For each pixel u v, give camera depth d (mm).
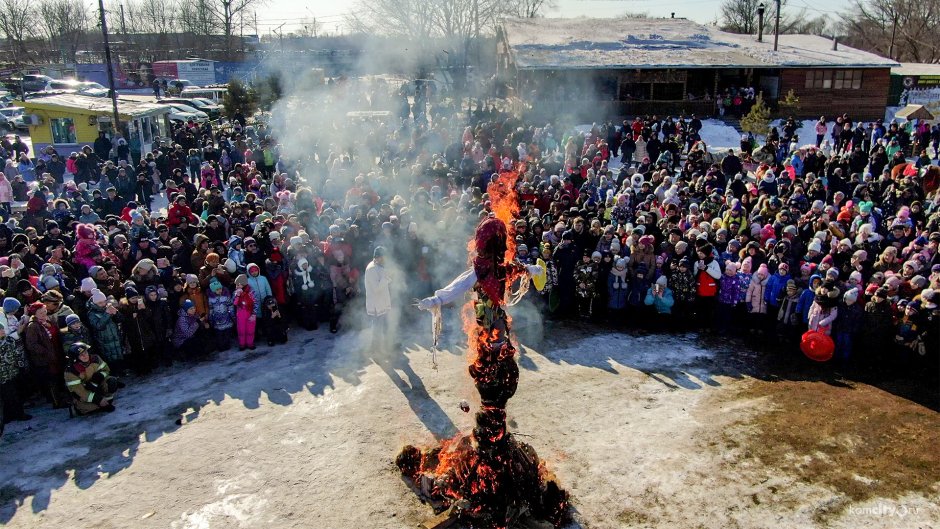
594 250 12500
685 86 34469
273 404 9336
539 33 38500
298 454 8102
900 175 19375
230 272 11383
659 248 12297
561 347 11188
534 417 8891
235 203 14672
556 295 12414
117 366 10172
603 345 11258
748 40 39188
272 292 11719
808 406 9133
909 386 9766
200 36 84625
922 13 66562
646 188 16578
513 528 6816
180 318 10750
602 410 9062
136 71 56844
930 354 9914
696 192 16594
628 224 13180
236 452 8156
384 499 7270
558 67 32531
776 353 10930
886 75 34156
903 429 8531
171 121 32719
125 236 12375
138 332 10250
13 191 19812
